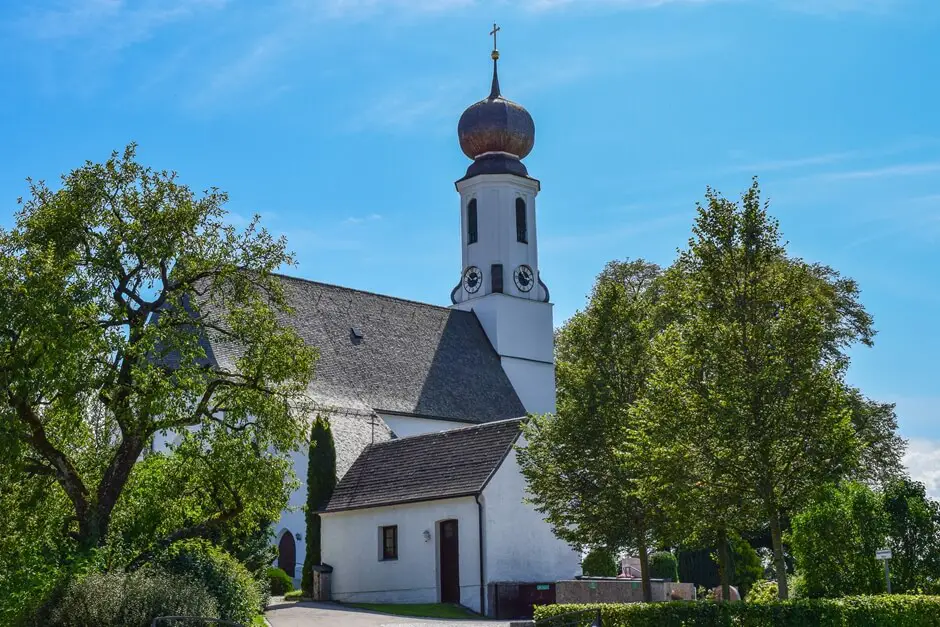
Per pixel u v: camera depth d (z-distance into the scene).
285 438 23.67
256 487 23.22
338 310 57.09
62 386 19.89
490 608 34.38
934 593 26.47
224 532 26.00
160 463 25.11
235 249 23.86
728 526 23.50
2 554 20.44
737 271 23.33
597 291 30.66
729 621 20.45
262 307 24.11
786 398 22.27
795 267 23.44
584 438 28.64
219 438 23.30
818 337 22.92
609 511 28.11
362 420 48.03
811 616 20.56
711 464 22.27
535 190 69.31
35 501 20.92
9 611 18.80
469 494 35.34
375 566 38.25
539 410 65.69
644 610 20.89
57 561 20.39
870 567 27.12
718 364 22.67
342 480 41.53
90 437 24.34
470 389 59.88
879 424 50.91
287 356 23.77
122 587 18.97
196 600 19.28
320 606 35.00
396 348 58.03
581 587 32.53
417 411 54.69
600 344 29.27
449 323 63.44
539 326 67.06
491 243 67.12
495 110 68.62
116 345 20.70
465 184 68.62
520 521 36.44
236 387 23.58
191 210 23.12
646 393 26.78
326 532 40.28
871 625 21.19
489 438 37.94
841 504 27.78
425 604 36.12
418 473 38.69
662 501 23.47
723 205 23.81
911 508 27.28
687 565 49.91
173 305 22.88
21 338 19.44
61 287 20.08
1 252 21.19
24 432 19.75
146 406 21.03
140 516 24.16
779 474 22.27
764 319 22.97
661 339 24.41
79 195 22.45
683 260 23.92
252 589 24.09
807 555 27.75
